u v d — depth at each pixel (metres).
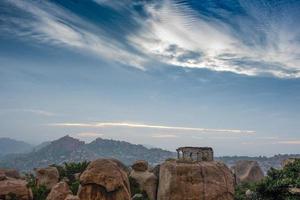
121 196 35.00
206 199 40.88
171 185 41.03
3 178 38.16
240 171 65.06
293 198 38.09
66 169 50.03
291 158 53.44
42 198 38.94
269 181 42.09
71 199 30.69
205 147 51.72
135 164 47.78
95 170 34.97
